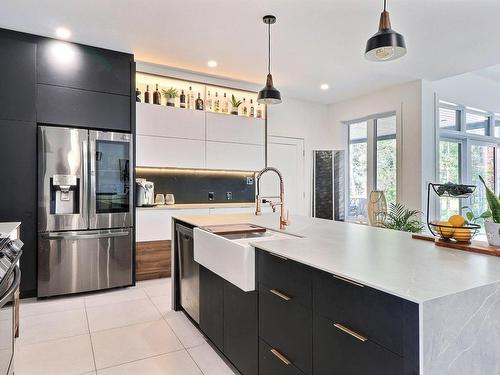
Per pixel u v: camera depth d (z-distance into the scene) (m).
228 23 3.07
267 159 5.42
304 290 1.49
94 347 2.44
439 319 1.02
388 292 1.09
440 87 4.95
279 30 3.20
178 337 2.61
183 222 3.09
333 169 5.91
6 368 1.62
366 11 2.83
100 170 3.65
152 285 3.91
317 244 1.89
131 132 3.87
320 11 2.83
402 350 1.04
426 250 1.72
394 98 4.99
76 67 3.57
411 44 3.46
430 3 2.67
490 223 1.68
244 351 1.99
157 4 2.75
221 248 2.11
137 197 4.12
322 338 1.39
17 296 2.57
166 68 4.30
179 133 4.41
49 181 3.40
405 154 4.82
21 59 3.33
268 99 3.27
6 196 3.28
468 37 3.30
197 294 2.68
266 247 1.79
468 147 5.58
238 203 5.09
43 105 3.42
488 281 1.18
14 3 2.75
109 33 3.31
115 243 3.73
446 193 2.18
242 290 2.01
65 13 2.92
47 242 3.40
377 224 4.86
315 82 4.82
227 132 4.80
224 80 4.77
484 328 1.14
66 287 3.48
